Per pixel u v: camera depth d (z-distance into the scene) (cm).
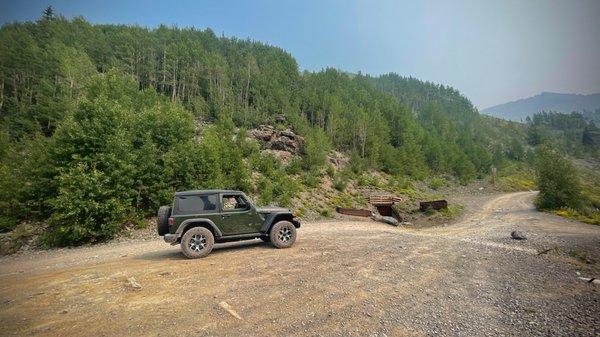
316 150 5562
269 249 1023
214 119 7300
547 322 532
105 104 2011
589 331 500
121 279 708
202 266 812
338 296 606
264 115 7838
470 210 4472
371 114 9888
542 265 981
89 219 1617
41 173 1867
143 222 1917
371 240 1277
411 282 719
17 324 475
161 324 475
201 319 495
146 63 9194
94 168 1766
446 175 9200
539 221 2758
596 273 928
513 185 9231
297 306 553
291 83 11412
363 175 6281
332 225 2312
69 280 717
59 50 6262
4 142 2547
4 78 5553
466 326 504
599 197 6372
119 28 12381
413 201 5041
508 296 662
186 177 2269
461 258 1012
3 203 1781
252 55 13350
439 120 15475
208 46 14300
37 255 1412
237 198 1025
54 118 4256
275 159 4656
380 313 538
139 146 2219
